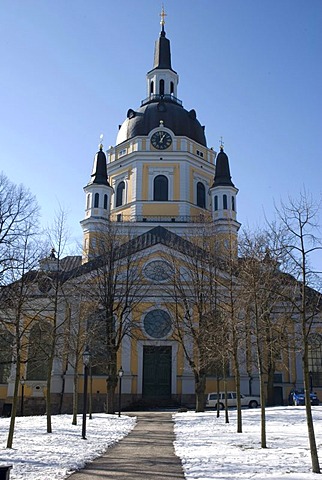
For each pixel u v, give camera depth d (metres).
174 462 14.98
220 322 30.47
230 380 45.09
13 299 23.05
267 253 23.66
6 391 45.28
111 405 36.91
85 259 50.72
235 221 55.47
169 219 57.16
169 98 66.06
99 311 37.66
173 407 43.28
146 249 47.22
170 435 22.61
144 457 16.11
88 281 38.00
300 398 41.53
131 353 45.09
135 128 62.09
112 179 61.22
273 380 42.81
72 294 33.41
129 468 13.93
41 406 44.22
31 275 25.22
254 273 21.27
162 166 59.09
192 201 58.66
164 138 60.00
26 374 44.59
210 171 61.69
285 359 46.25
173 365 44.94
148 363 45.41
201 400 36.34
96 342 35.34
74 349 32.66
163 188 58.69
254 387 45.12
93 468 13.95
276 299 20.64
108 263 39.72
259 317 20.53
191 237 43.78
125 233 52.81
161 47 69.56
